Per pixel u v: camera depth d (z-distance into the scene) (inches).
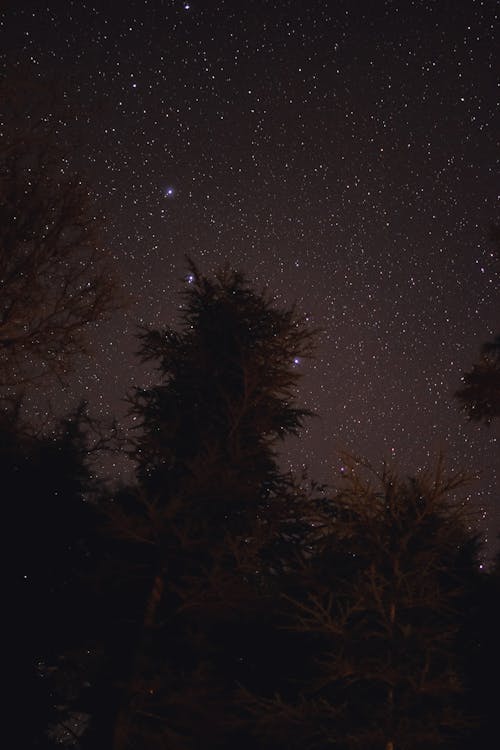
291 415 437.1
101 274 451.2
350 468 363.9
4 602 479.5
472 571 473.7
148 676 383.2
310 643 413.7
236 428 412.2
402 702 327.6
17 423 506.0
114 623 413.1
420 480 359.9
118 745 349.4
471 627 453.7
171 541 385.7
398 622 343.0
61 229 434.9
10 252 424.5
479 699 425.7
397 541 351.6
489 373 364.2
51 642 473.7
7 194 426.6
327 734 331.0
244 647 423.8
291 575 397.4
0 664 464.8
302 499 408.2
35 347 438.6
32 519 504.4
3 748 450.9
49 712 476.7
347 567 370.9
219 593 369.4
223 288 456.8
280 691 405.4
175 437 414.0
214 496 387.9
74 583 477.7
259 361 428.5
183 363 429.1
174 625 400.2
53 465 526.9
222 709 366.3
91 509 510.3
